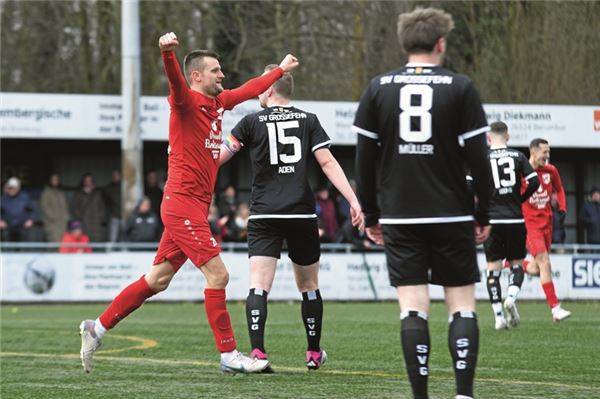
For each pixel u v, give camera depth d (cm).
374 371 2334
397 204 1524
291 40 7925
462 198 1524
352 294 5747
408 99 1511
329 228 5894
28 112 6109
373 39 7906
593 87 7794
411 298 1530
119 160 6888
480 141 1499
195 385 2070
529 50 7800
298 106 6294
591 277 5844
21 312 4841
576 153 7194
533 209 3769
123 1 6066
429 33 1532
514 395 1938
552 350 2839
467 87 1502
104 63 8194
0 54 8125
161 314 4631
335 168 2269
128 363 2520
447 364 2466
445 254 1530
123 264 5606
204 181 2131
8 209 5866
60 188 6328
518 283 3584
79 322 4119
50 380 2178
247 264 5666
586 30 7806
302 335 3350
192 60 2141
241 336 3334
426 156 1510
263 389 2002
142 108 6231
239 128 2291
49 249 5697
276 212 2258
